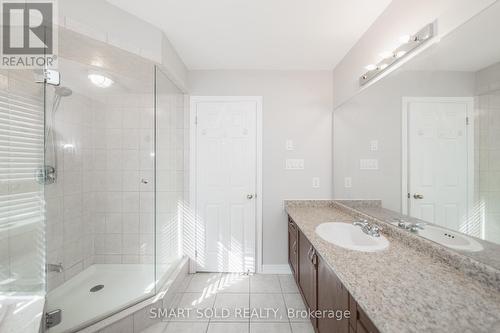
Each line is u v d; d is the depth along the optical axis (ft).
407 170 4.51
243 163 8.28
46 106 5.67
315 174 8.25
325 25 5.73
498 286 2.61
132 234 7.64
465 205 3.23
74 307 5.55
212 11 5.22
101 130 7.48
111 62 5.89
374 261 3.50
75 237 6.76
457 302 2.42
